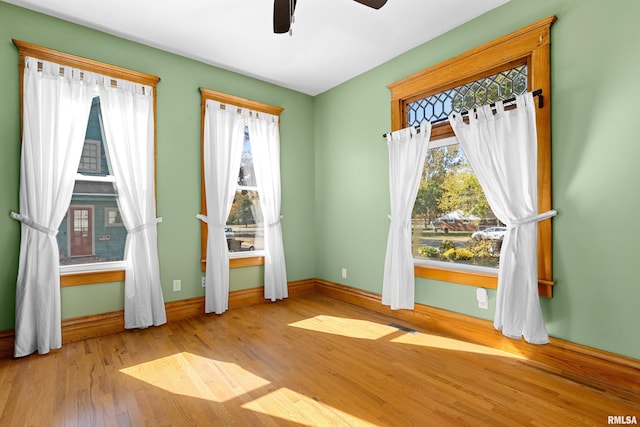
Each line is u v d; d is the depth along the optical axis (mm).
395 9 2619
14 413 1735
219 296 3408
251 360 2371
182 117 3369
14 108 2527
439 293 2982
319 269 4426
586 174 2135
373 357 2420
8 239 2494
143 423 1654
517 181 2375
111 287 2922
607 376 2023
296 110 4320
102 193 2938
